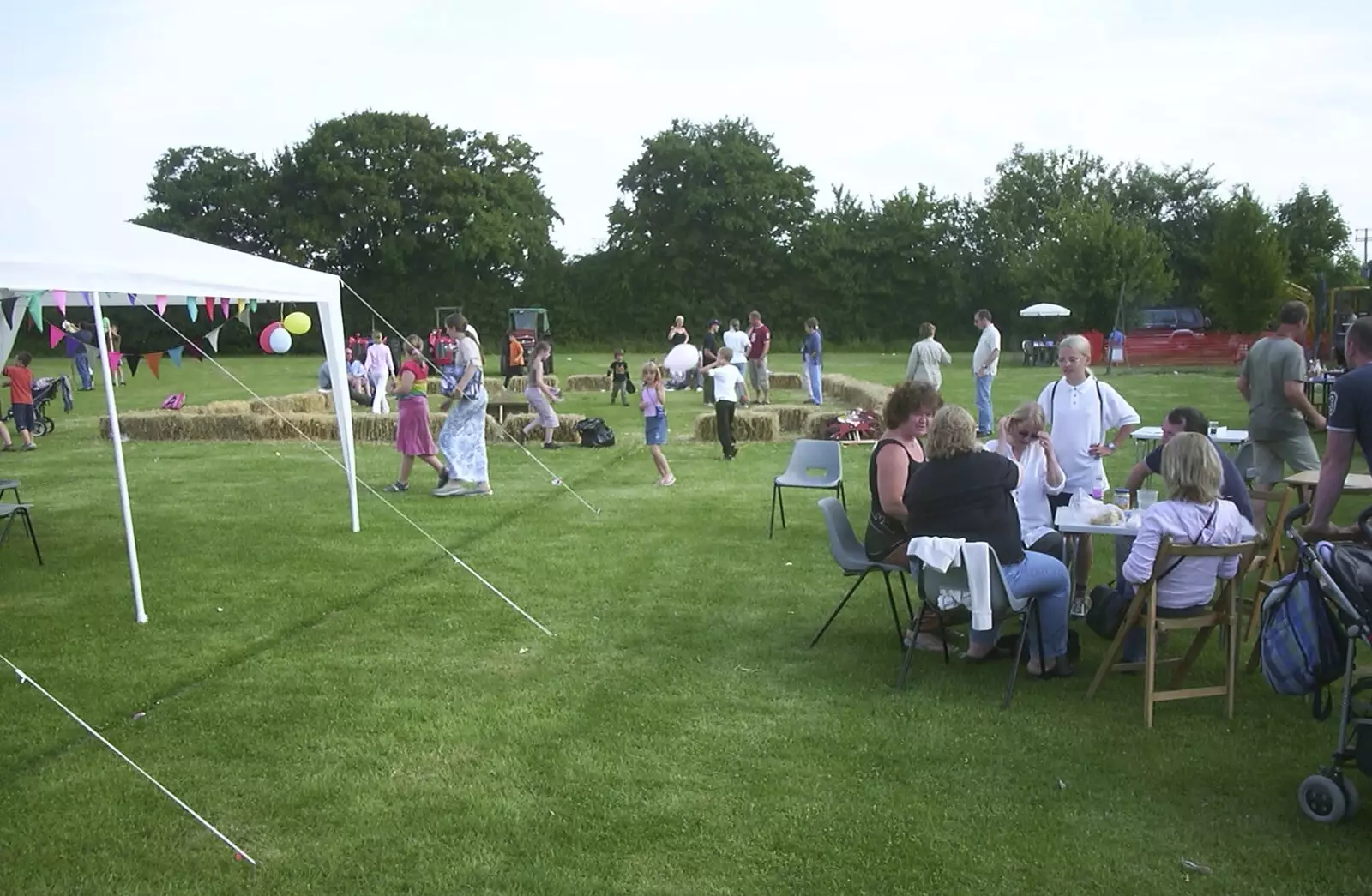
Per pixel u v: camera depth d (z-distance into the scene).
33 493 10.62
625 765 4.22
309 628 6.02
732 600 6.56
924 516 4.95
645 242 54.06
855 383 19.94
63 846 3.62
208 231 51.16
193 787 4.05
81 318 23.89
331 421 15.06
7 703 4.90
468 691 5.04
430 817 3.81
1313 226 47.44
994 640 5.29
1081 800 3.89
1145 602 4.71
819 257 53.66
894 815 3.79
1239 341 33.31
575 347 52.44
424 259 52.91
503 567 7.41
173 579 7.14
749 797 3.94
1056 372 29.98
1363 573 3.70
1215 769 4.13
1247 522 4.66
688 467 12.00
